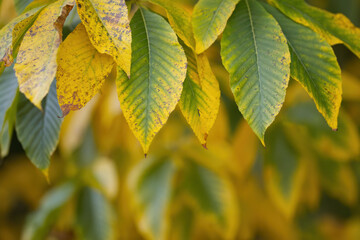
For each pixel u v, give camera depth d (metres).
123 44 0.65
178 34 0.68
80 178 1.19
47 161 0.79
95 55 0.67
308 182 1.25
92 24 0.65
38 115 0.78
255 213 1.26
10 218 1.72
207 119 0.69
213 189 1.11
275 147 1.13
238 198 1.24
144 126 0.66
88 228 1.15
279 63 0.68
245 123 1.09
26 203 1.76
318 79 0.70
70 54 0.66
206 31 0.69
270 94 0.67
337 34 0.73
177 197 1.15
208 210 1.10
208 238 1.24
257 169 1.27
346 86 1.11
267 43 0.69
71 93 0.66
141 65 0.67
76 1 0.66
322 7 1.29
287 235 1.28
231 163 1.14
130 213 1.23
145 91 0.66
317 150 1.19
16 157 1.70
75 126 1.04
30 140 0.78
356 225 1.58
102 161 1.18
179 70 0.66
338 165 1.23
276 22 0.69
